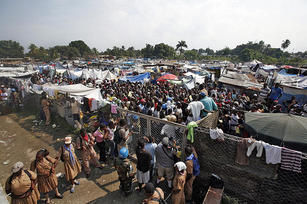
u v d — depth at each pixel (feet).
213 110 21.53
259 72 89.97
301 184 11.77
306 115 30.32
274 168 12.26
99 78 70.79
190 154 13.93
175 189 12.96
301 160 11.39
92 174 19.04
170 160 15.16
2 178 18.70
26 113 40.09
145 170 14.97
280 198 12.55
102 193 16.44
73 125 30.45
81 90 31.24
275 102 33.04
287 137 12.33
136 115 20.61
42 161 14.34
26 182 12.36
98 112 26.30
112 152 21.06
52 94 33.12
